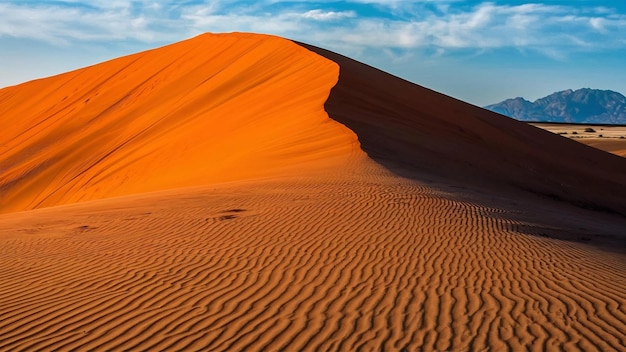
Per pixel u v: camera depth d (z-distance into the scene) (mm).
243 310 7672
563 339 6777
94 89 59000
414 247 10531
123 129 45656
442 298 8055
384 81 41938
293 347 6605
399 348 6551
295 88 35844
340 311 7605
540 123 152000
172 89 50469
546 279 8992
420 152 24719
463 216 13250
